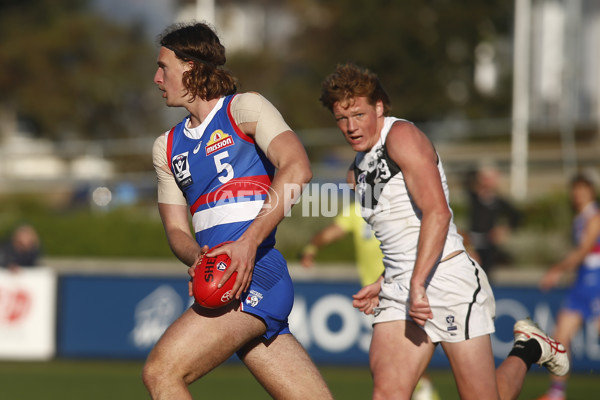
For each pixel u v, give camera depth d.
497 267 51.06
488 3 119.69
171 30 14.71
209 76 14.23
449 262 15.40
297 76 121.88
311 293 36.62
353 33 117.06
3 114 120.75
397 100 116.38
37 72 115.00
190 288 13.49
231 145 14.12
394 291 15.63
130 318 38.28
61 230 62.84
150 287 38.19
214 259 13.38
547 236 57.22
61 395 29.83
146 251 62.19
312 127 109.12
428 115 118.25
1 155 90.44
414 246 15.46
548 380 34.47
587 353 34.97
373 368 15.48
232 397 29.55
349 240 56.66
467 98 120.31
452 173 69.94
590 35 106.12
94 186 70.50
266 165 14.35
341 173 55.16
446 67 118.12
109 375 34.81
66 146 92.81
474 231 42.56
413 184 14.99
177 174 14.64
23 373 35.41
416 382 15.38
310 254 24.75
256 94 14.15
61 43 115.25
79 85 113.81
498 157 87.88
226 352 13.65
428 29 117.56
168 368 13.46
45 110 112.94
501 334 35.12
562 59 102.06
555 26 111.56
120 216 63.72
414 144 15.09
